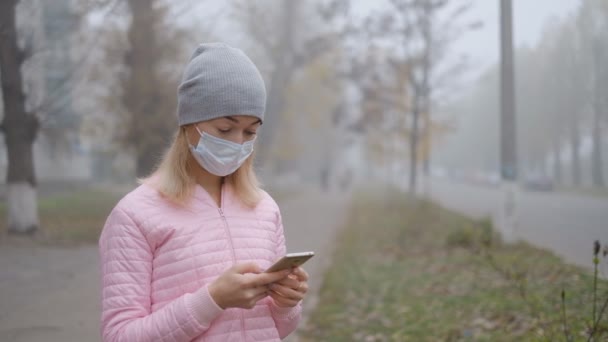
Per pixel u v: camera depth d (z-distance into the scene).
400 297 6.43
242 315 1.78
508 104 10.15
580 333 3.85
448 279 7.17
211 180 1.92
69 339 4.55
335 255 10.20
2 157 18.08
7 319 5.11
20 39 10.23
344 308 6.14
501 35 10.26
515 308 5.29
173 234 1.73
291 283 1.72
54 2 10.95
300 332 5.37
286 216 18.03
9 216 10.36
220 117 1.76
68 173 25.16
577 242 9.79
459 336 4.75
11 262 8.00
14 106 10.10
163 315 1.60
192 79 1.78
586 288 5.43
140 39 12.26
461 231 10.05
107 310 1.67
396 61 18.19
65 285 6.57
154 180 1.83
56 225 12.13
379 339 4.94
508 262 7.38
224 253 1.77
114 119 14.07
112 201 19.19
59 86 11.34
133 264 1.68
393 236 11.97
